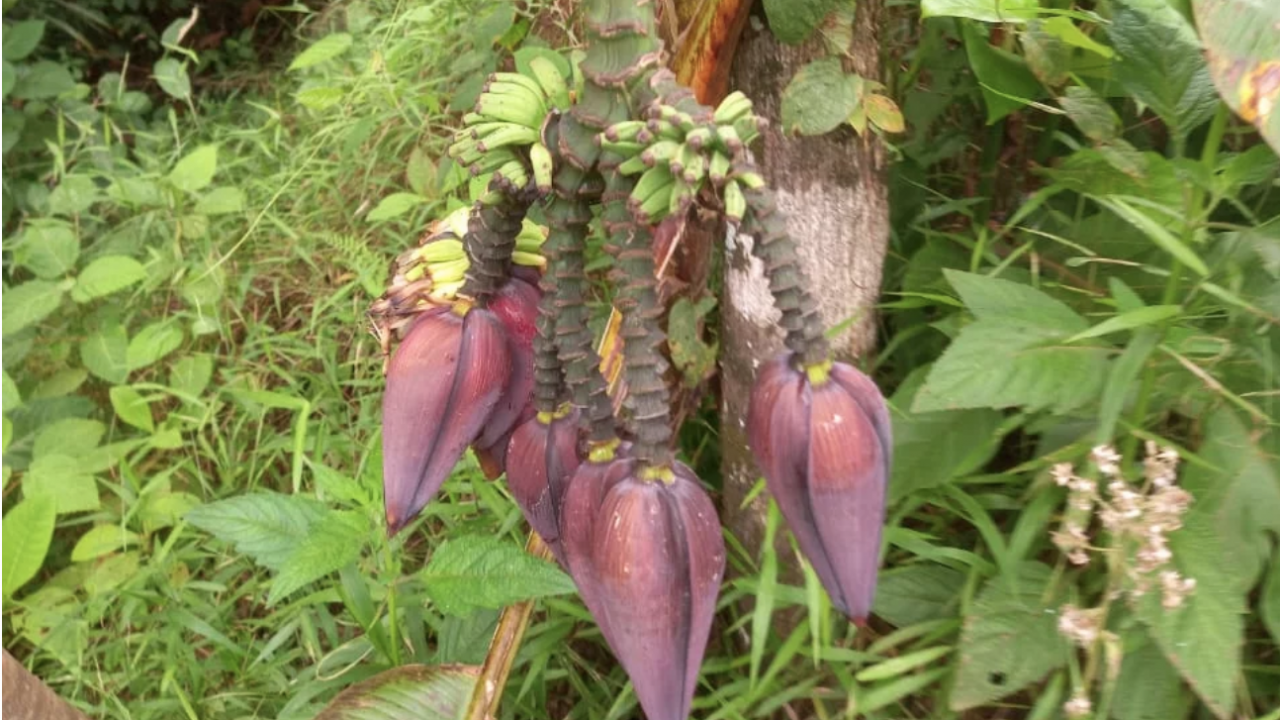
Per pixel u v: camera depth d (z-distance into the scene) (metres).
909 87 2.03
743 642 1.92
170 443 2.81
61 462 2.69
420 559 2.35
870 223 1.69
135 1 5.39
